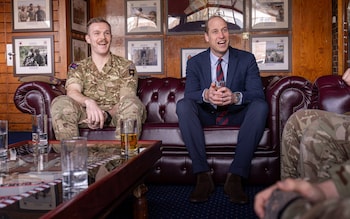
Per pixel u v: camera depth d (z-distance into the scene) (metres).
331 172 0.77
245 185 2.95
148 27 6.54
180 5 6.45
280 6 6.28
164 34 6.51
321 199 0.69
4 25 6.25
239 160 2.60
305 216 0.57
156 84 3.53
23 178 1.53
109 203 1.40
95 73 3.21
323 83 2.30
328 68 6.24
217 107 2.96
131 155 1.95
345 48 5.72
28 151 2.17
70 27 6.13
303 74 6.30
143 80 3.60
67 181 1.37
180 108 2.70
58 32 6.07
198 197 2.53
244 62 3.01
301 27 6.26
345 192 0.72
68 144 1.37
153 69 6.55
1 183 1.45
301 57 6.28
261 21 6.32
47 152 2.14
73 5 6.20
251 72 2.98
